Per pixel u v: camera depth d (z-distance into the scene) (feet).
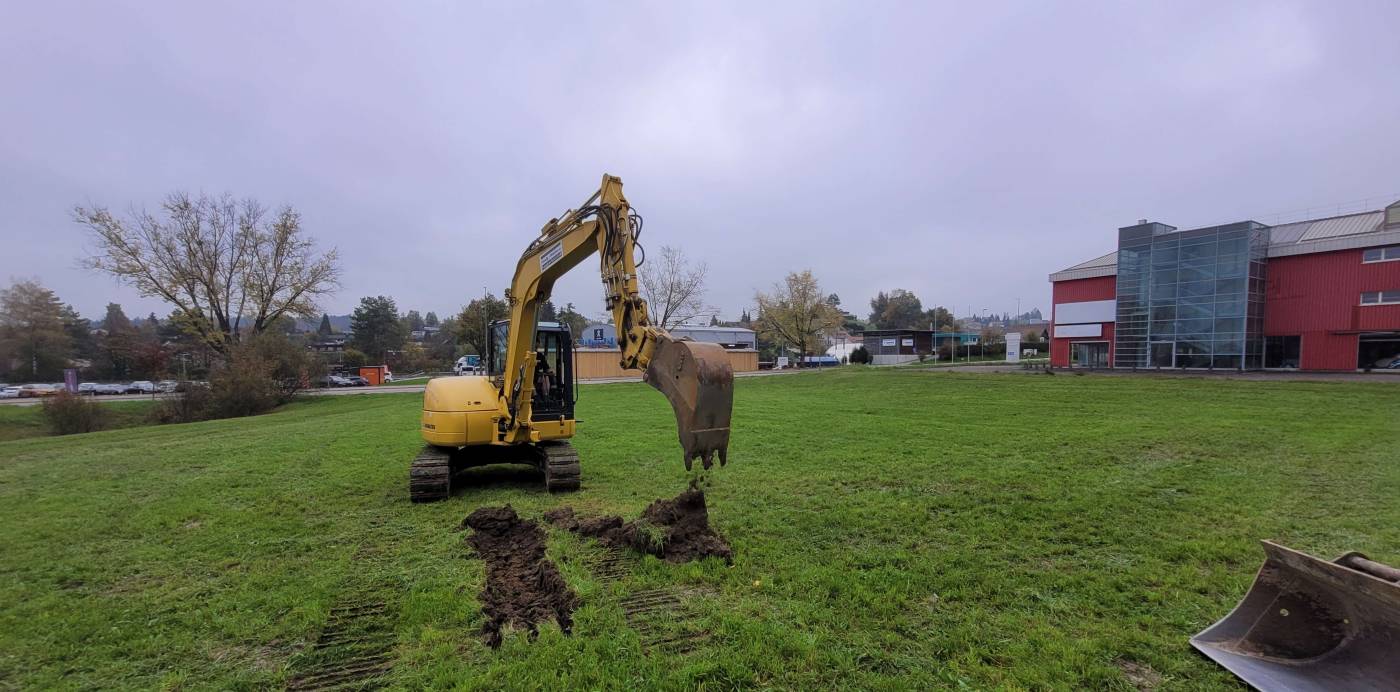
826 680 10.96
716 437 15.31
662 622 13.24
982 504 23.29
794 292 196.34
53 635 13.09
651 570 16.15
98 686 11.14
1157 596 14.49
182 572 17.06
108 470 34.06
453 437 25.81
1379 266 98.78
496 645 12.32
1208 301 112.98
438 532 20.52
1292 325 108.17
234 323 122.72
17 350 190.60
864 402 68.85
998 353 238.27
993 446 36.94
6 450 45.68
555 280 24.61
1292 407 54.70
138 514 23.41
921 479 27.84
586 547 18.19
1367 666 10.59
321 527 21.35
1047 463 31.19
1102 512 21.84
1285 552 11.91
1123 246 126.00
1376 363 99.09
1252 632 12.03
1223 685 10.87
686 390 15.35
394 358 266.98
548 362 28.25
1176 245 117.39
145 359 114.11
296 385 107.04
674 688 10.60
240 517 22.75
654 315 159.84
